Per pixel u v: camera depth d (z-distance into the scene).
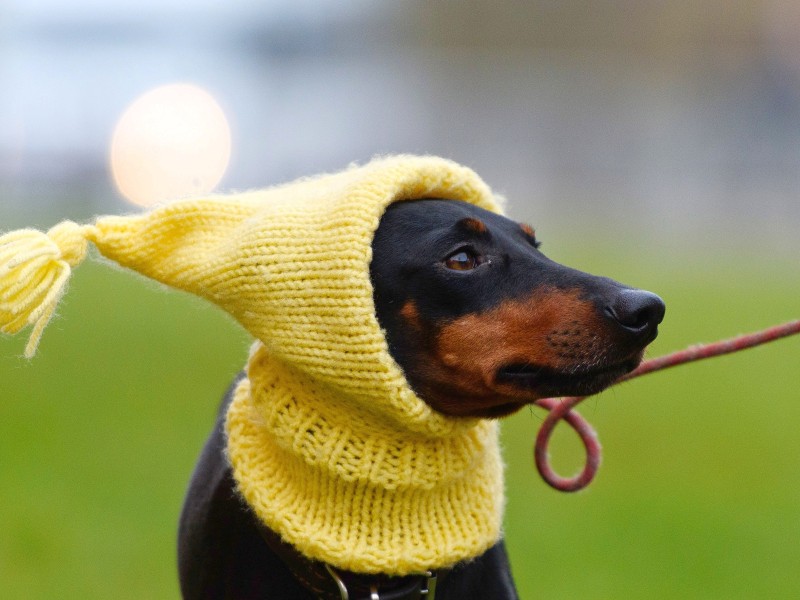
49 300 3.09
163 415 7.59
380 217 3.39
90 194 22.39
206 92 25.84
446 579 3.48
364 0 34.16
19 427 7.29
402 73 27.28
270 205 3.39
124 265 3.43
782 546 5.79
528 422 8.09
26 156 23.03
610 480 6.73
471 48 34.38
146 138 10.63
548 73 27.14
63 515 5.95
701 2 32.12
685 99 27.02
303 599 3.46
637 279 14.71
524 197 25.28
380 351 3.10
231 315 3.42
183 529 3.83
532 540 5.80
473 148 26.05
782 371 10.24
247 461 3.38
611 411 8.43
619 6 33.78
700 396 9.03
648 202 24.98
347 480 3.19
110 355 9.52
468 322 3.26
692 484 6.70
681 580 5.39
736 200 24.72
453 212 3.39
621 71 27.77
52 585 5.27
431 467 3.23
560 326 3.17
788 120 26.61
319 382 3.21
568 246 18.12
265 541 3.47
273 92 26.48
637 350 3.19
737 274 15.86
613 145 25.80
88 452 6.81
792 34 29.09
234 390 3.95
